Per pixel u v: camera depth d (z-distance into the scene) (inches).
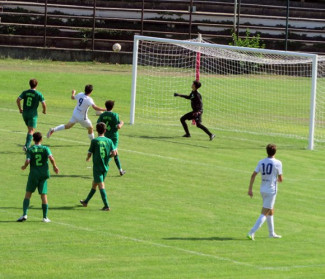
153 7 4692.4
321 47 4658.0
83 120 2091.5
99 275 1084.5
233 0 4832.7
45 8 4291.3
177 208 1579.7
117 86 3604.8
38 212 1470.2
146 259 1184.8
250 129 2824.8
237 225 1466.5
